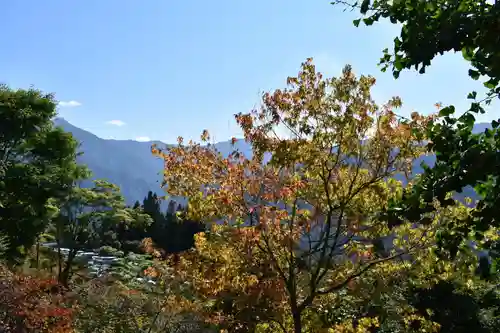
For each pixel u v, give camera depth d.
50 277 12.91
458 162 3.50
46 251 28.33
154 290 12.37
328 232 7.85
